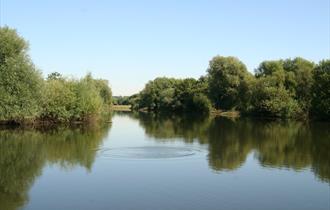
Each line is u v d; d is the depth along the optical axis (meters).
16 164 36.56
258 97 109.31
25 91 62.19
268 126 79.56
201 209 24.41
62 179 31.33
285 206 25.33
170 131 68.44
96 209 24.20
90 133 63.16
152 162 38.34
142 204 25.22
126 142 52.12
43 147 46.53
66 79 81.56
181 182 30.78
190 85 148.38
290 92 108.19
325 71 98.56
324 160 40.03
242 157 41.47
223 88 124.38
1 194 27.12
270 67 120.00
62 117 76.00
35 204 25.05
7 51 61.19
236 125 82.00
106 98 136.75
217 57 125.75
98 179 31.42
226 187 29.55
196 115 127.69
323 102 93.94
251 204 25.58
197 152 44.25
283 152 44.81
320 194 28.00
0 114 60.97
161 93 160.12
